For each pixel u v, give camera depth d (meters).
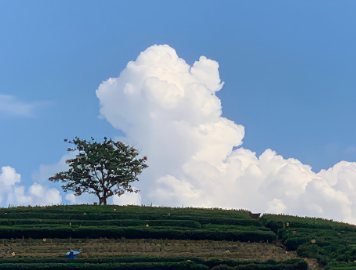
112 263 39.31
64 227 50.31
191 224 54.22
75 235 49.19
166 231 50.41
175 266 39.31
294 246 47.94
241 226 55.12
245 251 46.88
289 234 50.34
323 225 53.62
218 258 42.12
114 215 56.88
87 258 40.59
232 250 47.06
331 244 45.66
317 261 42.91
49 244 47.16
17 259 39.91
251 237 51.00
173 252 45.19
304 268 39.75
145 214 57.91
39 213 56.44
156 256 42.00
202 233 50.59
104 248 45.78
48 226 51.38
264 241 51.09
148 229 50.31
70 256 41.59
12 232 48.56
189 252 45.50
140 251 45.28
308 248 45.19
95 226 52.09
